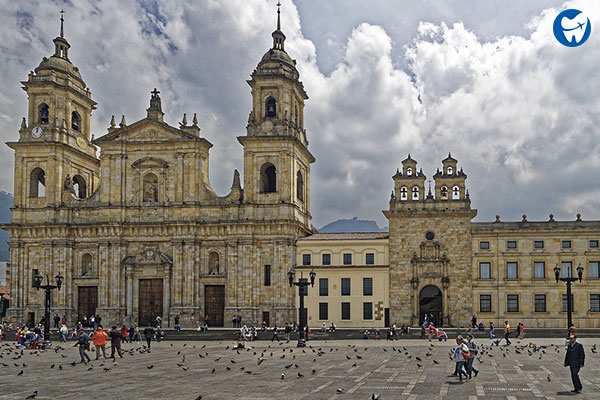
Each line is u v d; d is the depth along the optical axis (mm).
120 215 114062
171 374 46625
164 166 113812
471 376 43531
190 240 111562
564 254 101875
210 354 63750
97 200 115938
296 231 111562
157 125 114188
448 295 103875
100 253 113875
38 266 116125
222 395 36812
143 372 47969
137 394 37344
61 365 52562
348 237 109438
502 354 60031
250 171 111625
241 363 54312
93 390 38938
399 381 42344
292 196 110750
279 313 107688
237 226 110562
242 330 82938
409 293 104750
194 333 97438
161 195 113688
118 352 59156
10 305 115688
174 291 111250
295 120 116000
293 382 41969
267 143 111438
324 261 108375
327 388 39344
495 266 103438
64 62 122438
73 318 114625
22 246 116312
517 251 103062
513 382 41656
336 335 90750
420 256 105125
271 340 85000
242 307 108938
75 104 124562
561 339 80750
